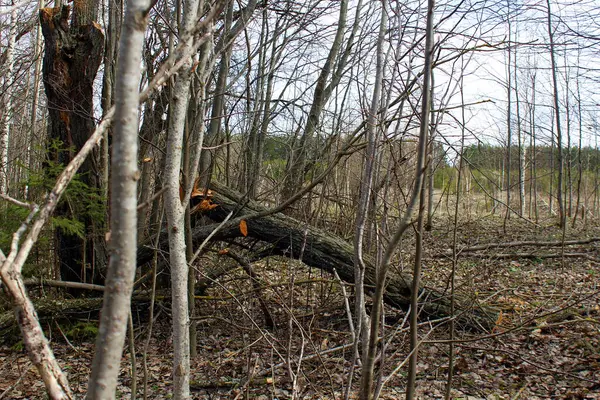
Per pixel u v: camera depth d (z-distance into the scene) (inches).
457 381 179.2
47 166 241.8
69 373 197.9
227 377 183.8
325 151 230.2
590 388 171.5
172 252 102.0
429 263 326.3
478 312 216.7
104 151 248.4
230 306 232.2
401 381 177.3
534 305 250.7
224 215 235.5
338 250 224.7
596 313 240.8
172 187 101.8
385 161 155.9
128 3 50.2
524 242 406.0
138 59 50.6
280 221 231.6
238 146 340.2
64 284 215.6
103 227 241.9
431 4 83.2
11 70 369.7
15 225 208.2
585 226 590.9
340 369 182.1
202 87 119.3
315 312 197.8
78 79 245.3
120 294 50.1
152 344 232.4
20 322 52.8
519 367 188.5
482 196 498.3
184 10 99.2
